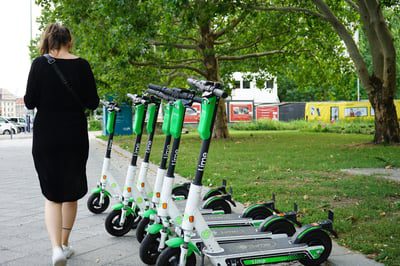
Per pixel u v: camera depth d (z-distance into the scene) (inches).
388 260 155.4
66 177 155.0
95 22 649.0
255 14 599.8
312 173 366.6
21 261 174.7
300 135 928.9
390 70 587.8
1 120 1628.9
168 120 166.7
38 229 221.9
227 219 187.3
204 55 768.9
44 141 153.4
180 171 390.6
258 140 764.6
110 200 279.9
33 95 156.3
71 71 158.7
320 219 212.5
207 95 135.0
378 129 609.9
